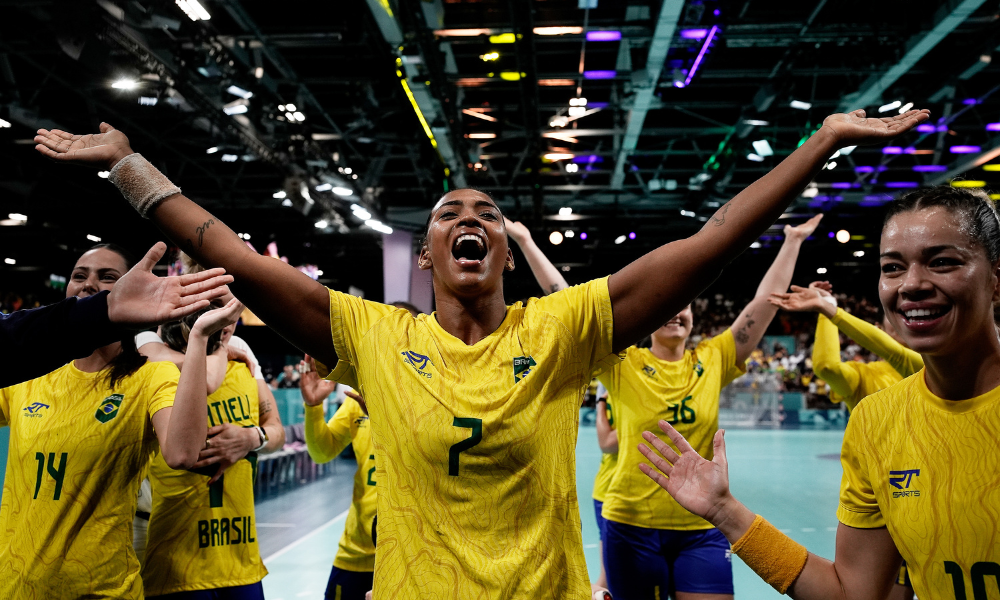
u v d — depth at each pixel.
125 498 2.24
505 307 1.80
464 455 1.47
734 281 25.44
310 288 1.65
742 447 15.46
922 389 1.57
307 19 8.16
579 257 18.83
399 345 1.61
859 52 8.69
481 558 1.43
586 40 8.56
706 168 13.20
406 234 16.97
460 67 9.39
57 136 1.67
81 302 1.48
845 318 3.19
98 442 2.19
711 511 1.66
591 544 6.89
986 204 1.46
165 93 8.65
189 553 2.66
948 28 7.95
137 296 1.48
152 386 2.29
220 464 2.55
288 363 15.09
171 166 13.14
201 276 1.52
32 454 2.19
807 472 11.43
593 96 10.65
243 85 8.95
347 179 13.04
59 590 2.10
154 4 7.21
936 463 1.48
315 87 10.24
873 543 1.62
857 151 12.52
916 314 1.45
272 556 6.41
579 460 12.95
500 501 1.46
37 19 7.57
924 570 1.47
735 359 3.68
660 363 3.60
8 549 2.13
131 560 2.25
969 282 1.41
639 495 3.43
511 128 11.37
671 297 1.56
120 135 1.69
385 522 1.53
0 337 1.47
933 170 13.06
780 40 8.41
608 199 15.81
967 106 10.48
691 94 10.42
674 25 7.91
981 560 1.40
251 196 15.27
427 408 1.50
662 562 3.38
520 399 1.50
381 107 10.70
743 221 1.51
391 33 8.28
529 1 7.62
